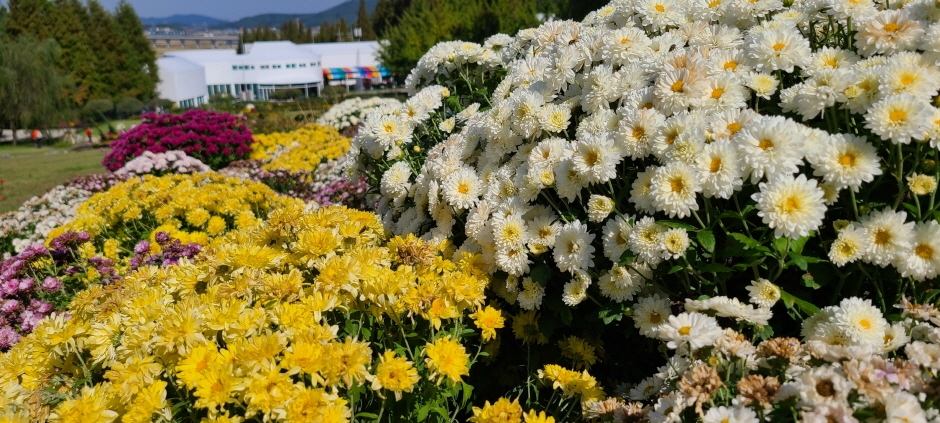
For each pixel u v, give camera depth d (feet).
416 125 13.07
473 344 8.57
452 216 10.37
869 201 7.20
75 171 56.18
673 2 10.50
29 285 12.36
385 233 11.13
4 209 36.81
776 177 6.40
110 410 5.97
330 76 198.90
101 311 8.05
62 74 119.34
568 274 8.84
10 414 6.06
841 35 9.12
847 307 6.03
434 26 104.01
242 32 355.97
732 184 6.57
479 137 10.73
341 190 21.99
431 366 6.62
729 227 7.57
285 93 168.86
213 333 6.82
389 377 6.15
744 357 5.77
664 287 7.95
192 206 15.83
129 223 16.33
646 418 6.34
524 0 101.14
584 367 8.95
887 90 6.60
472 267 8.93
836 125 7.21
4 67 96.07
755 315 6.24
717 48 9.20
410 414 6.98
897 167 6.75
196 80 175.11
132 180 18.29
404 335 7.37
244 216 15.25
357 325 7.57
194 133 31.17
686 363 6.69
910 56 7.11
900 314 6.53
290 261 8.50
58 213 22.29
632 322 8.54
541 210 8.79
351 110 45.06
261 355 5.92
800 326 7.34
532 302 8.54
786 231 6.11
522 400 9.08
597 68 9.14
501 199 9.30
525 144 9.85
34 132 101.24
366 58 210.79
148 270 9.46
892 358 6.32
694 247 7.41
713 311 6.55
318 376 5.85
